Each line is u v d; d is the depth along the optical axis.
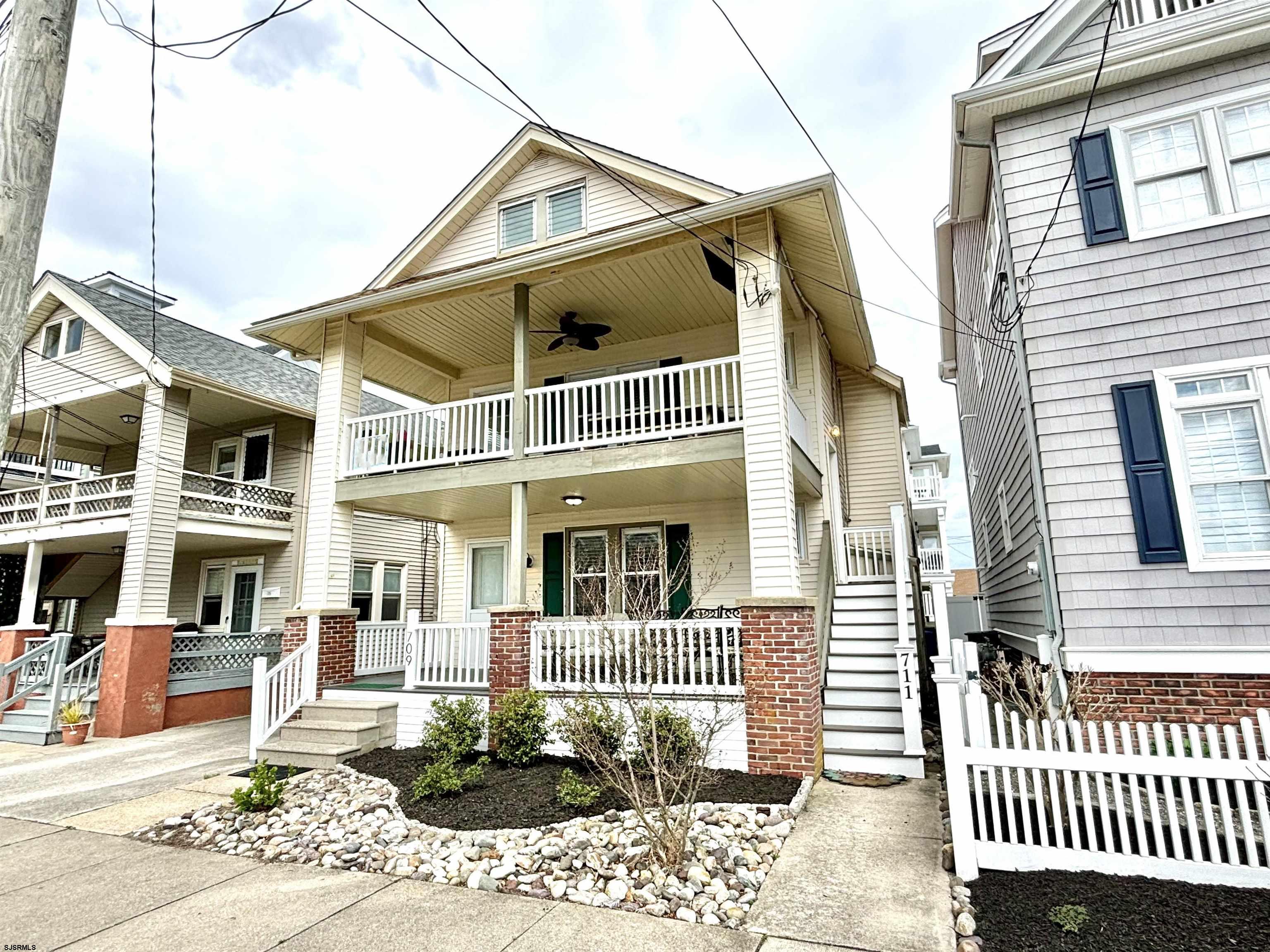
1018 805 5.57
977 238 11.48
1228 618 6.15
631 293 10.05
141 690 11.21
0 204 3.16
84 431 15.98
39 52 3.35
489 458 9.34
